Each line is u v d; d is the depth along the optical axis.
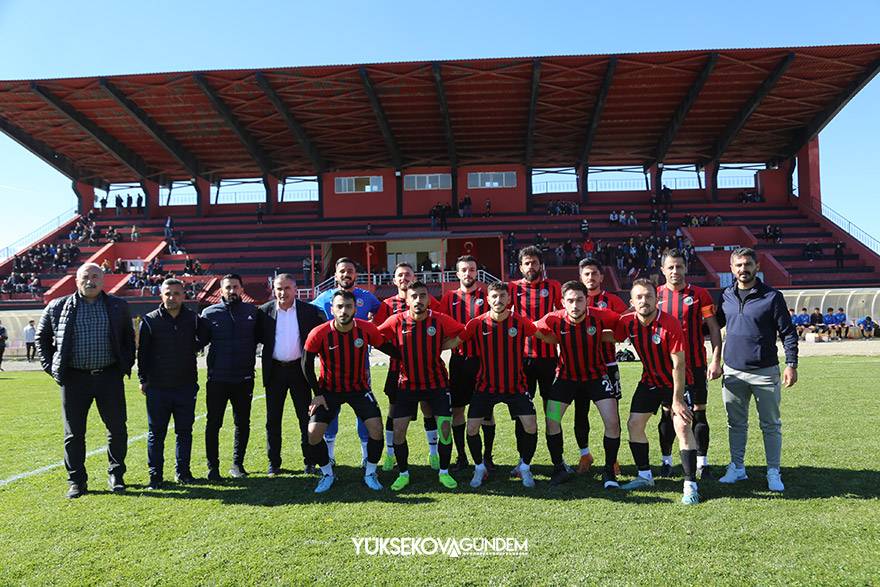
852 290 22.69
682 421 4.32
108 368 4.87
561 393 4.84
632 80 27.56
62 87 26.61
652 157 35.75
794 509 3.97
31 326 19.75
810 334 20.61
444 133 32.28
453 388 5.34
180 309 5.10
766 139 34.31
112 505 4.41
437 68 25.89
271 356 5.29
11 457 6.00
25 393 11.12
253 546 3.54
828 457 5.27
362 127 31.27
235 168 36.94
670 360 4.52
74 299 4.79
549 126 31.78
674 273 4.95
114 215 37.19
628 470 5.18
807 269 29.41
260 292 28.20
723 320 4.91
